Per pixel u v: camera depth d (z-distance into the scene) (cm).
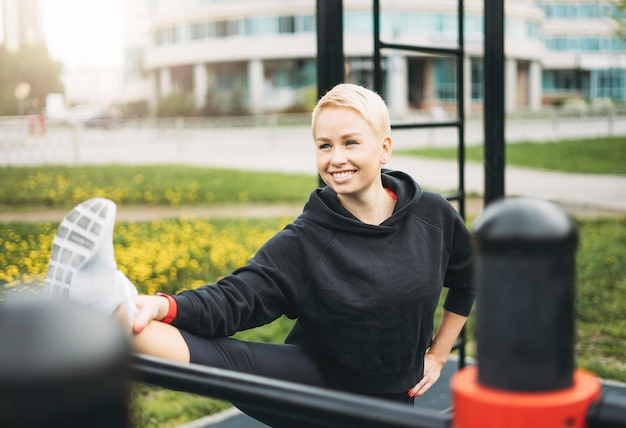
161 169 1520
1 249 683
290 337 204
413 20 4347
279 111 4578
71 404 50
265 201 1103
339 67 294
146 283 577
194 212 1007
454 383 82
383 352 193
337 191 192
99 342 51
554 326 76
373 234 193
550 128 2819
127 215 977
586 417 80
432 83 4569
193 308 161
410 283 192
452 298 225
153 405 361
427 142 2353
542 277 75
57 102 3756
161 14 5225
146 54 5716
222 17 4878
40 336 50
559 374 78
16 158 1780
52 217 934
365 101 191
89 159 1836
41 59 5356
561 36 5478
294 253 189
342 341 191
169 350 153
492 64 339
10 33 5338
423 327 200
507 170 1464
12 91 5106
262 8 4778
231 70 5012
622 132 2689
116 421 52
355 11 4147
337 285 189
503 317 76
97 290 139
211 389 107
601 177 1344
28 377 49
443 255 206
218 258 652
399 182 204
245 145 2386
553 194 1108
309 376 186
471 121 3098
